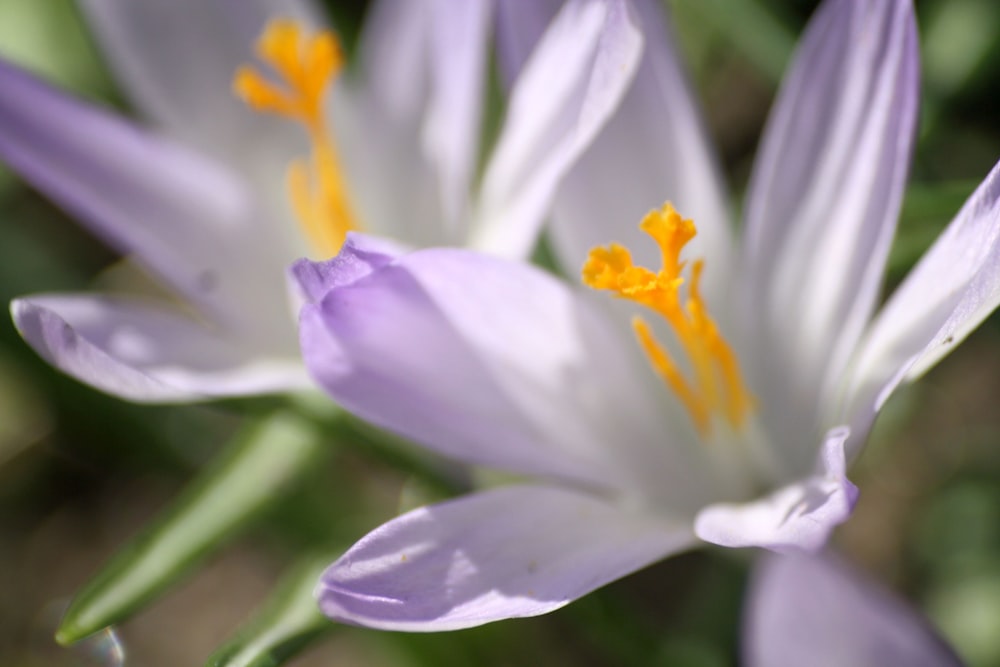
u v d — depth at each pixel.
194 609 0.37
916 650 0.27
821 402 0.29
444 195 0.31
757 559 0.30
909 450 0.36
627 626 0.31
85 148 0.30
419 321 0.28
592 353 0.29
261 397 0.30
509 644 0.33
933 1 0.34
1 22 0.36
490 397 0.28
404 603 0.27
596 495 0.29
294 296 0.30
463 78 0.30
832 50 0.29
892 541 0.36
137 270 0.39
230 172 0.31
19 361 0.35
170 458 0.35
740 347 0.29
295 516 0.33
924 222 0.30
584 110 0.28
